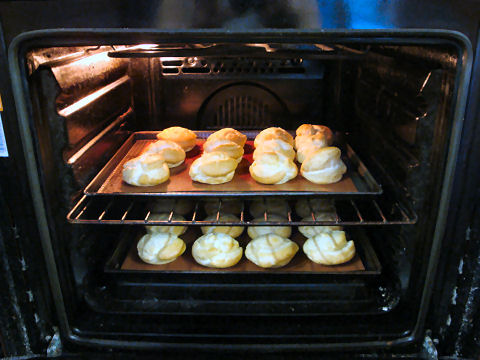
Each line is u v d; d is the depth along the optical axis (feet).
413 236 1.80
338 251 2.00
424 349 1.88
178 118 2.64
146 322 1.89
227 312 1.89
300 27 1.44
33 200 1.62
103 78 2.15
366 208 2.40
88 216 1.99
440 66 1.57
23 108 1.49
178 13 1.42
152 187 2.08
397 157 1.94
